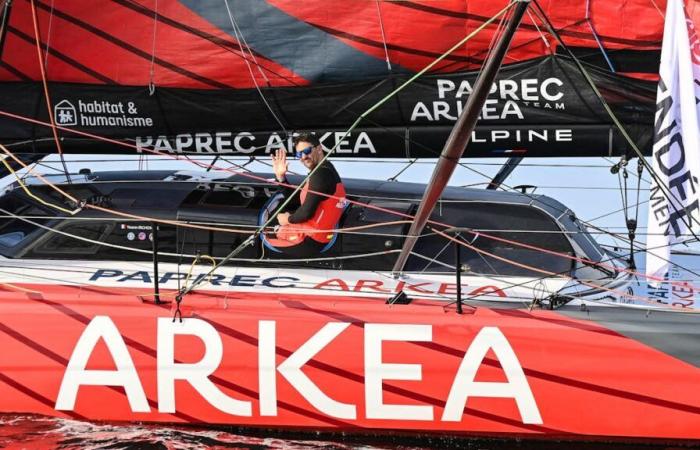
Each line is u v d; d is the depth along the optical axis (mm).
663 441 10398
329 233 12117
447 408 10383
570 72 11586
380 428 10516
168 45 11820
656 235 11203
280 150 11672
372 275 12047
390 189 13109
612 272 12391
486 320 10477
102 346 10469
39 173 13617
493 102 11734
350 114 11875
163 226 12398
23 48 11812
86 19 11750
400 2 11562
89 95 11914
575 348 10305
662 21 11578
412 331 10406
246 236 12281
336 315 10523
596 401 10305
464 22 11594
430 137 11922
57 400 10492
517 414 10359
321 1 11656
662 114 11109
